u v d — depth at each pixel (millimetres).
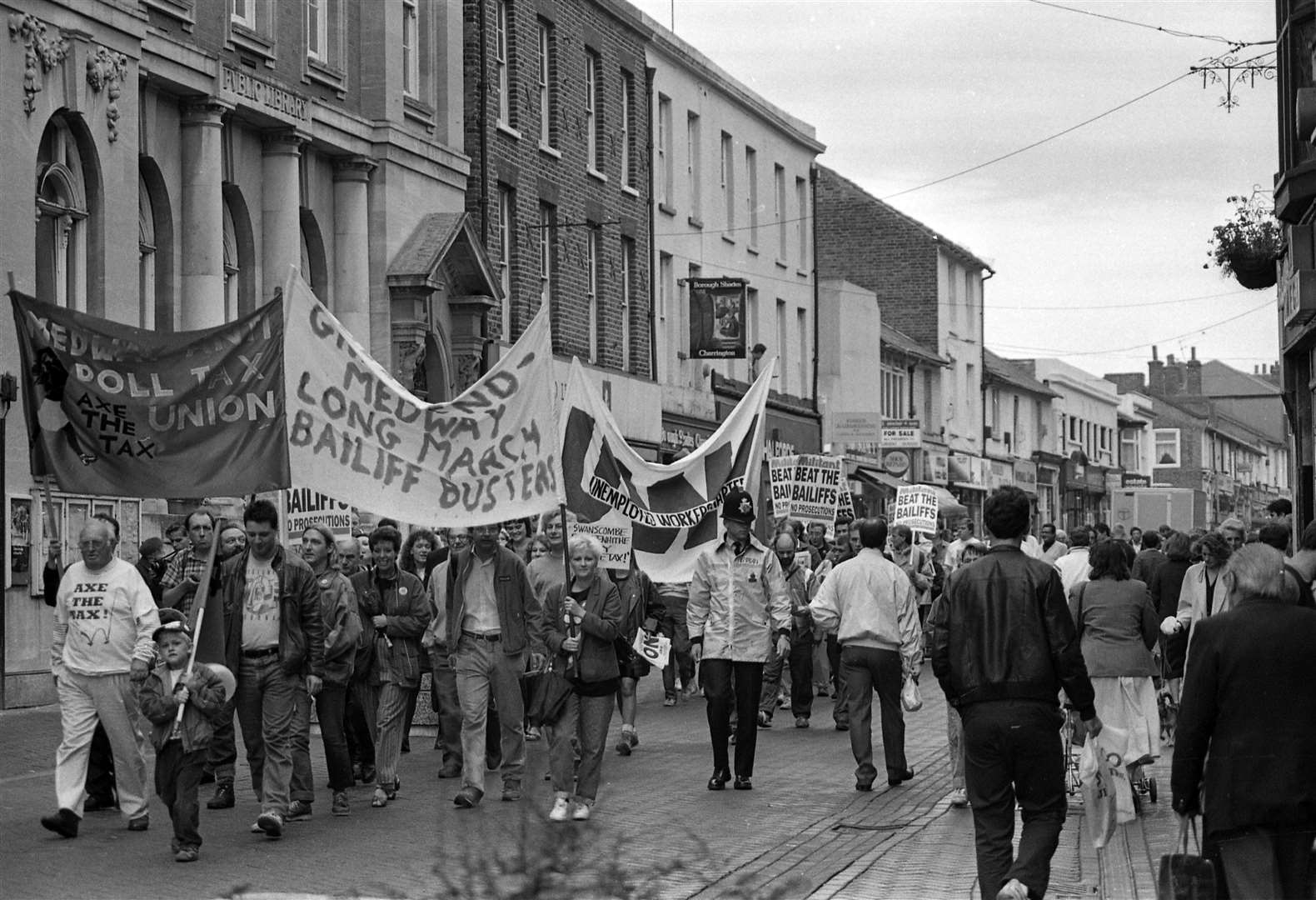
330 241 28875
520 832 6395
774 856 11641
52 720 18734
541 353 14672
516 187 34719
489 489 14586
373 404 14375
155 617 12180
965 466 68062
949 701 9359
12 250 19828
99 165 21625
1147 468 107875
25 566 19859
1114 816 10594
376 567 14586
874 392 56469
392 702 14164
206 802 14141
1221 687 7605
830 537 28359
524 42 35062
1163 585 17891
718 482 17750
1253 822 7469
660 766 16766
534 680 16297
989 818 9023
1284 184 23750
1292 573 7770
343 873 10781
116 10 21891
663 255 43156
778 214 51375
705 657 15164
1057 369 88062
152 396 13742
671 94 43562
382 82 29672
